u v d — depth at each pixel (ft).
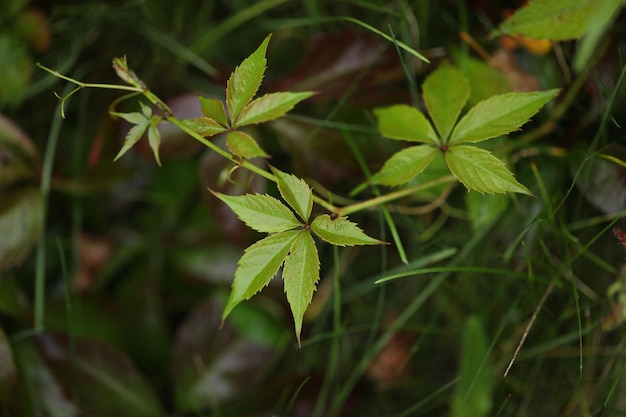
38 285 2.32
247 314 2.34
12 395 2.22
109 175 2.42
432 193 2.28
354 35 2.28
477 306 2.39
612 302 2.18
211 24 2.54
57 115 2.35
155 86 2.49
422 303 2.47
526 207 2.24
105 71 2.51
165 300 2.47
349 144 2.29
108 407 2.29
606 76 2.18
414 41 2.36
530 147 2.21
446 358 2.46
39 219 2.32
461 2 2.35
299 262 1.86
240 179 2.26
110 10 2.49
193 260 2.43
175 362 2.34
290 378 2.37
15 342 2.29
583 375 2.27
